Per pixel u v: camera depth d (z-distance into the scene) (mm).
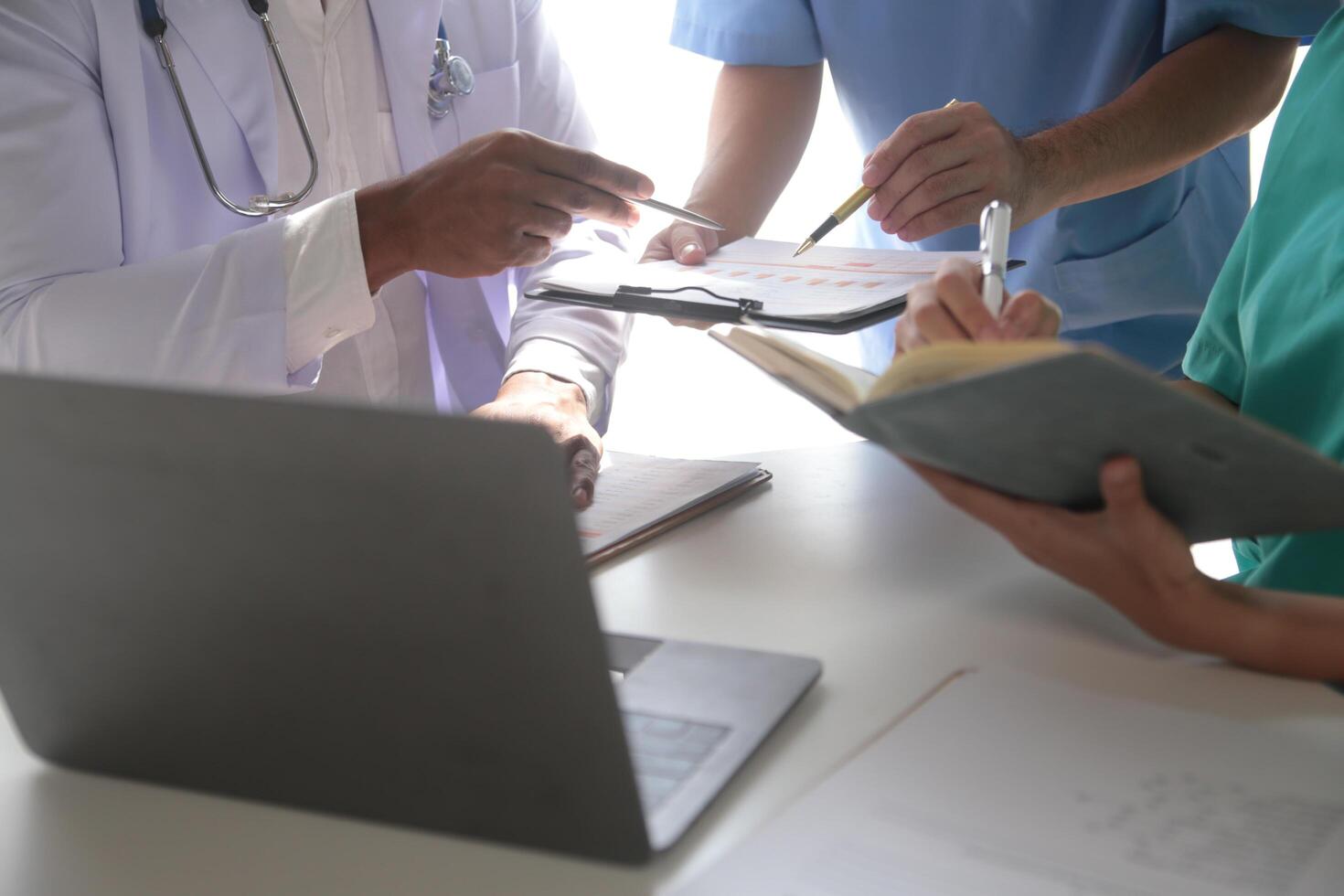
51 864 536
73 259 1303
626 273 1196
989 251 888
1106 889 465
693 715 621
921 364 602
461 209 1167
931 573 820
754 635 737
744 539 906
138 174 1352
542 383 1265
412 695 511
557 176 1162
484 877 509
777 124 1709
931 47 1643
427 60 1502
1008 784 539
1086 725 588
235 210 1384
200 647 543
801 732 615
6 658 590
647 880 501
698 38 1730
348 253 1214
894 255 1227
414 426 447
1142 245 1647
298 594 506
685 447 3031
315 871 520
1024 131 1637
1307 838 488
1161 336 1725
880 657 697
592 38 3102
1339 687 698
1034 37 1602
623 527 905
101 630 559
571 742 491
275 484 479
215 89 1400
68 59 1312
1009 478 645
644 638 713
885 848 497
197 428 478
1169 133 1441
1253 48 1550
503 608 472
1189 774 541
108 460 503
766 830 514
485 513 454
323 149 1478
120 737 592
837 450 1133
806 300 1058
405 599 487
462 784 523
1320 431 949
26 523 541
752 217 1661
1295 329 982
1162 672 664
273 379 1252
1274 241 1063
